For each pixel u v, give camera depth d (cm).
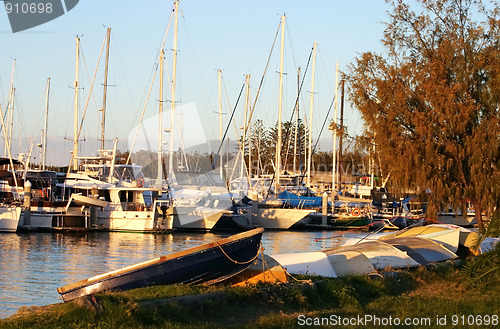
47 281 2436
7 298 2062
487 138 2458
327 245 4128
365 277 1725
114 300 1227
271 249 3838
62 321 1162
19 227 4616
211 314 1277
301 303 1437
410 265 1989
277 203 5762
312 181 7919
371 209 6200
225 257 1502
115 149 5131
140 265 1417
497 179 2419
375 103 2667
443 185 2503
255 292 1415
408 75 2625
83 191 5022
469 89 2566
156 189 4631
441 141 2541
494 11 2622
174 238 4497
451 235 2373
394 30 2736
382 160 2645
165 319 1189
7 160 5147
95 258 3216
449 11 2677
